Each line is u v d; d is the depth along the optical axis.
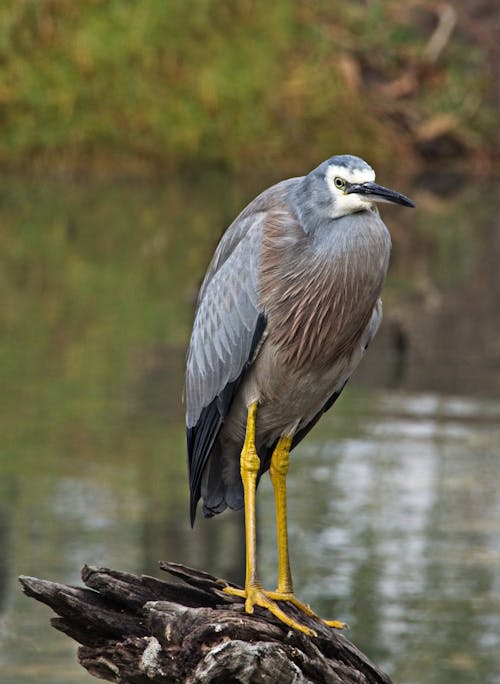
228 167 31.02
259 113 31.06
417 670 8.76
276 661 5.93
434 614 9.53
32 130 30.28
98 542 10.53
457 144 31.45
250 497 6.82
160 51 30.81
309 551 10.50
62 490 11.69
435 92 31.83
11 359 16.16
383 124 31.36
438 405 14.55
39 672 8.73
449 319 18.78
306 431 7.40
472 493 11.70
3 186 28.81
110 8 30.81
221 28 31.31
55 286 20.45
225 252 7.16
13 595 9.74
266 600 6.48
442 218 27.59
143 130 30.67
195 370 7.25
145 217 25.92
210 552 10.45
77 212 26.41
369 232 6.64
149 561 10.08
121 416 13.87
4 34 30.14
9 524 10.86
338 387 7.25
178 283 20.78
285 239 6.76
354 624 9.32
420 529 10.90
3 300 19.44
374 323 7.12
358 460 12.64
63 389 14.90
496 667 8.80
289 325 6.82
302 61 31.69
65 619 6.24
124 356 16.38
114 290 20.23
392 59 31.94
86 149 30.52
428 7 32.75
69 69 30.33
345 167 6.57
